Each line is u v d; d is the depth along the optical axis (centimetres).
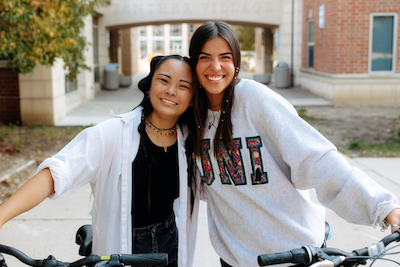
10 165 652
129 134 200
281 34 1873
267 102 190
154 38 5372
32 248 391
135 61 2761
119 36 2133
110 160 199
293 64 1864
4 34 604
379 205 174
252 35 3188
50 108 1034
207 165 207
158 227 220
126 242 201
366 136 925
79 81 1432
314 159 184
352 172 183
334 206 187
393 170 646
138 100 1472
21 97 1030
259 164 194
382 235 425
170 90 196
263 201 196
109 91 1777
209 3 1777
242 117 194
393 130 970
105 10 1778
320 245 200
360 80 1380
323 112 1265
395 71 1384
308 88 1705
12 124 1036
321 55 1522
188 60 202
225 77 192
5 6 560
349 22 1362
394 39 1369
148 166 206
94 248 210
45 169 177
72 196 534
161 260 157
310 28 1705
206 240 414
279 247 195
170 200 221
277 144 190
